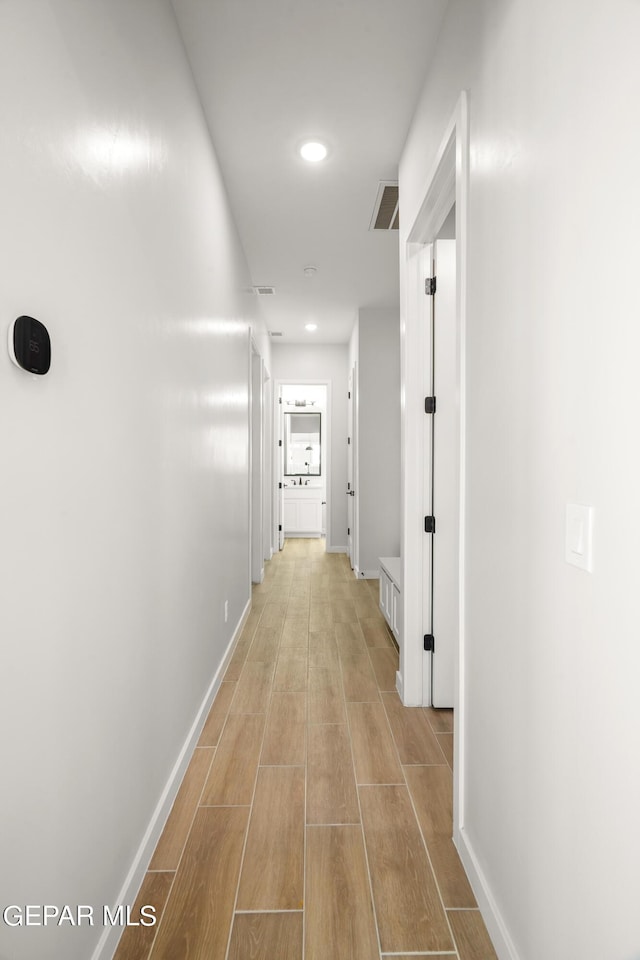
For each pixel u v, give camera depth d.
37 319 0.89
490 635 1.34
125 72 1.31
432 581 2.51
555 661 0.98
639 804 0.73
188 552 2.03
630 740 0.75
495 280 1.29
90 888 1.13
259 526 5.25
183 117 1.91
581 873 0.88
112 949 1.23
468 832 1.53
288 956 1.25
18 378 0.84
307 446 9.40
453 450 2.46
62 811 1.00
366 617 4.05
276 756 2.11
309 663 3.10
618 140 0.76
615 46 0.76
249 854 1.57
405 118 2.33
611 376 0.79
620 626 0.77
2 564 0.80
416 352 2.48
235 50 1.95
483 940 1.29
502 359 1.24
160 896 1.41
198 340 2.19
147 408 1.50
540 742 1.04
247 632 3.67
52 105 0.94
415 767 2.03
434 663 2.51
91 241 1.11
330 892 1.43
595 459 0.83
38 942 0.91
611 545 0.79
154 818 1.58
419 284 2.48
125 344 1.33
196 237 2.14
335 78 2.09
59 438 0.98
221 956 1.24
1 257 0.79
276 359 6.74
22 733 0.86
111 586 1.24
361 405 5.38
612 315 0.78
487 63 1.34
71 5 1.02
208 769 2.02
